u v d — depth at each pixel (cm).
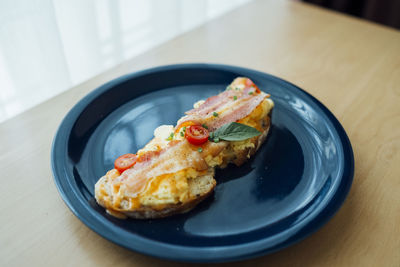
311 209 31
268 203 33
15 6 49
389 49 56
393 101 46
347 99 46
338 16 64
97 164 36
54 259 29
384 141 40
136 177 32
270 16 64
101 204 32
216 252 27
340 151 35
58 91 58
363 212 33
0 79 54
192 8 78
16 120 41
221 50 54
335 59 53
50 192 34
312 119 40
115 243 28
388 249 30
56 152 35
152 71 45
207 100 40
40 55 54
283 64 52
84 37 59
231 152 37
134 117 41
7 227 31
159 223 31
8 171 36
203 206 33
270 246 28
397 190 35
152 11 70
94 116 40
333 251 30
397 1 84
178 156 34
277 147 38
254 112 38
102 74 49
